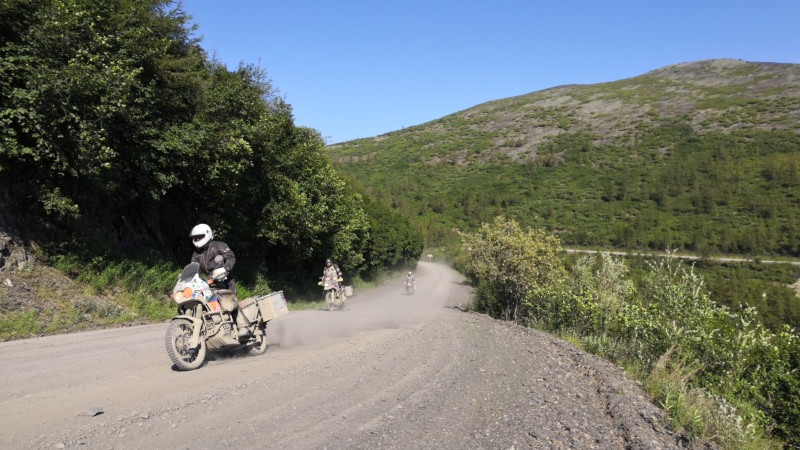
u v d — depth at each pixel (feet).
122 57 43.01
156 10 52.54
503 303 66.85
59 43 37.68
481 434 14.61
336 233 104.58
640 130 502.79
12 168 38.40
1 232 35.88
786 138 388.57
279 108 77.87
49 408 14.56
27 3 36.58
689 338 29.68
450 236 322.96
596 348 32.83
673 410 18.21
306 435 13.53
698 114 508.53
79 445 11.95
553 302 49.67
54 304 34.47
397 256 194.90
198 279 21.67
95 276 41.14
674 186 332.80
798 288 168.86
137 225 54.85
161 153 49.08
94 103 39.27
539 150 513.86
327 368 21.29
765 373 26.71
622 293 45.50
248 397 16.56
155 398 15.94
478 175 473.67
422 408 16.56
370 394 17.75
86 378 18.47
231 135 55.52
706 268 199.31
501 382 20.77
